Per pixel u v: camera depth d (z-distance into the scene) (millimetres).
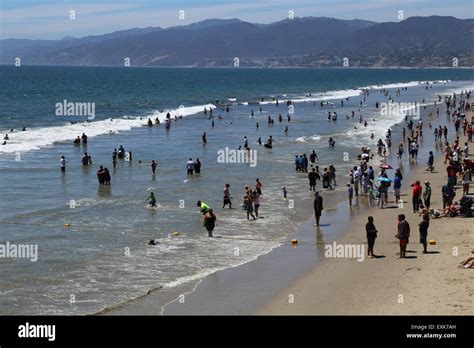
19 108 96875
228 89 173750
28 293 19047
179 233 26844
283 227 28125
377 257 22719
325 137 63156
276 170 44375
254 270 21641
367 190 34812
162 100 125000
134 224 28422
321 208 28250
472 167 36594
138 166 46094
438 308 17016
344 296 18609
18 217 29484
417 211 30484
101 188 37531
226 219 29594
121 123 76000
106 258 22906
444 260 21609
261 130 70438
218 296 18938
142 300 18594
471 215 28422
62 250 23906
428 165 43625
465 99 116500
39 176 41594
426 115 87312
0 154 51062
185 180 40312
